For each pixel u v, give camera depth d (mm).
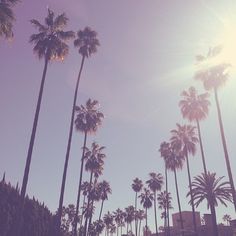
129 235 139375
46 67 35875
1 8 28359
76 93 42188
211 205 57812
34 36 37188
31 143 31531
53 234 35125
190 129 69125
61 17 37875
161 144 78688
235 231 87250
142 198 108125
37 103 33469
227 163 43312
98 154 66062
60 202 36062
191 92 61875
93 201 84000
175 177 73750
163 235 123750
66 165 37750
